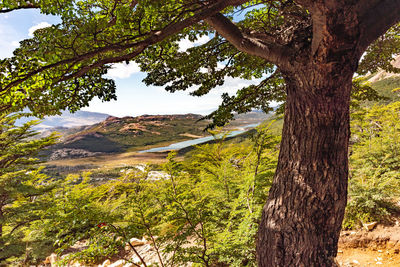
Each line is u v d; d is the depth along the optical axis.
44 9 1.76
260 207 3.08
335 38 1.41
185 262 3.13
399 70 4.11
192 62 3.71
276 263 2.00
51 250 7.02
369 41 1.53
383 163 6.49
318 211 1.86
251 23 3.33
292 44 1.82
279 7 2.39
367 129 9.51
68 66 2.04
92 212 2.95
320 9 1.32
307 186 1.87
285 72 1.90
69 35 1.79
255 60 3.94
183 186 3.44
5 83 1.82
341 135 1.80
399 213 4.86
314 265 1.87
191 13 2.27
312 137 1.82
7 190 8.98
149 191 3.24
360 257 4.22
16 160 11.50
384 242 4.36
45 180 12.28
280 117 5.25
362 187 5.29
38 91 2.03
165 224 3.24
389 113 9.12
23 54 1.79
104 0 3.04
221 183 4.42
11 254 8.29
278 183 2.11
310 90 1.72
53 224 2.82
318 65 1.57
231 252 3.01
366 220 4.87
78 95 2.75
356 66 1.61
